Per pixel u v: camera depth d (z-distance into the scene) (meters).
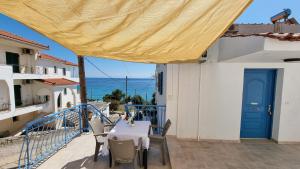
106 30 1.32
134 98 23.64
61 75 17.58
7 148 6.60
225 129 4.32
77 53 2.28
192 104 4.38
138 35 1.50
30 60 12.53
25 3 0.90
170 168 3.09
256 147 3.98
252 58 3.32
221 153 3.66
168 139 4.45
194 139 4.43
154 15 1.13
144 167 3.00
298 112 4.09
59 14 1.03
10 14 1.06
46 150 3.58
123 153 2.66
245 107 4.44
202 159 3.37
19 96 12.11
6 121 10.83
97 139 3.37
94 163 3.23
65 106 16.88
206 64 4.25
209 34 1.79
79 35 1.43
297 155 3.58
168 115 4.56
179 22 1.31
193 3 1.04
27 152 2.95
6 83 9.84
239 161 3.31
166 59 3.06
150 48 2.03
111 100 24.25
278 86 4.20
